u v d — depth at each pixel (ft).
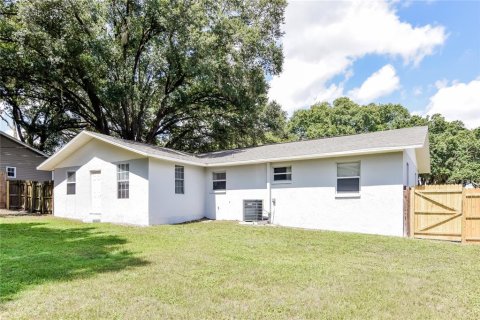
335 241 29.58
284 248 26.22
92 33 56.65
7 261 20.89
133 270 18.85
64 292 14.98
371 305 13.87
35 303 13.61
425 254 24.68
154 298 14.30
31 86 66.13
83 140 46.24
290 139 134.92
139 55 65.10
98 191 46.16
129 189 42.55
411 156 42.04
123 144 41.06
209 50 58.03
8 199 58.54
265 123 78.02
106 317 12.28
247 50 63.52
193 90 69.00
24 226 37.86
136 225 40.29
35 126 77.36
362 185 36.83
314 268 19.83
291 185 42.50
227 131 75.20
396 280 17.51
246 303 13.89
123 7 59.67
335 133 129.39
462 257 23.80
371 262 21.83
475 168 98.84
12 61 56.29
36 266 19.63
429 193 33.12
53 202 51.78
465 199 31.22
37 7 51.03
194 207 48.47
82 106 73.26
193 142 83.56
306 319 12.44
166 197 43.42
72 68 60.75
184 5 57.06
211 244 27.55
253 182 45.98
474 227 30.50
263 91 68.59
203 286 16.02
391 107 133.90
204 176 51.13
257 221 44.60
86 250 24.59
